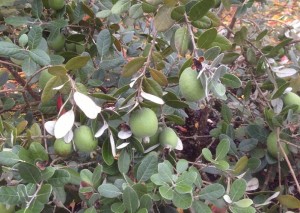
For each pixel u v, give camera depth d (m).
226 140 0.49
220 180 0.51
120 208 0.43
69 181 0.46
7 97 0.68
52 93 0.48
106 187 0.44
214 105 0.73
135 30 0.77
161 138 0.49
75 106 0.46
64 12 0.63
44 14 0.65
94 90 0.63
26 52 0.51
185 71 0.44
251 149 0.57
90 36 0.66
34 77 0.62
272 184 0.64
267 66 0.60
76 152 0.56
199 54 0.47
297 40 0.64
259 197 0.54
